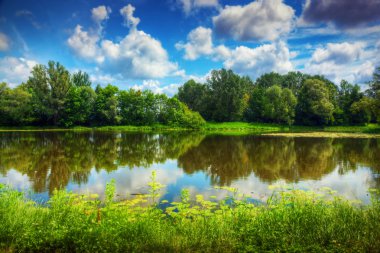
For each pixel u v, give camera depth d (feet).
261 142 109.70
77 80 251.60
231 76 242.58
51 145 96.37
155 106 229.45
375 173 54.60
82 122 212.64
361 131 180.34
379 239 17.62
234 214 23.56
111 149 88.22
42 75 196.13
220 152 83.15
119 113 222.69
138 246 17.12
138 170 57.00
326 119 207.51
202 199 36.35
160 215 27.50
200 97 274.16
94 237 17.70
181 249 17.22
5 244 17.39
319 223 19.88
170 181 47.60
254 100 249.14
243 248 17.34
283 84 293.02
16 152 79.92
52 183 46.09
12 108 179.32
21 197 27.71
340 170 57.57
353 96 214.69
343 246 17.13
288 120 215.72
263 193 40.01
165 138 128.77
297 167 60.85
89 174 53.01
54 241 17.66
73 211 22.33
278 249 16.98
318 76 262.47
